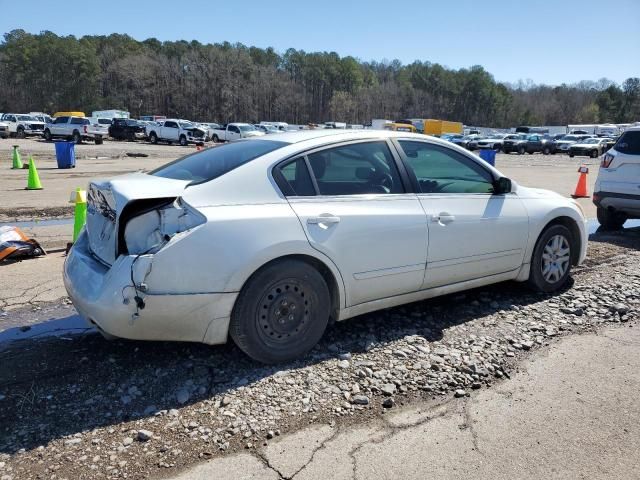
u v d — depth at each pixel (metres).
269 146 3.64
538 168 25.89
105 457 2.54
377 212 3.69
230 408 2.96
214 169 3.44
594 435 2.78
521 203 4.59
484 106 142.25
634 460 2.58
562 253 4.92
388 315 4.35
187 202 3.11
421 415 2.94
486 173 4.48
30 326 4.12
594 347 3.83
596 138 42.12
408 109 135.00
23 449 2.59
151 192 3.10
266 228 3.23
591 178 19.81
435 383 3.27
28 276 5.47
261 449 2.62
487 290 4.99
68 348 3.71
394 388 3.19
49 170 18.17
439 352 3.67
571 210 4.93
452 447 2.66
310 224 3.39
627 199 7.53
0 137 42.62
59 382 3.23
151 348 3.69
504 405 3.05
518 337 3.96
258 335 3.32
